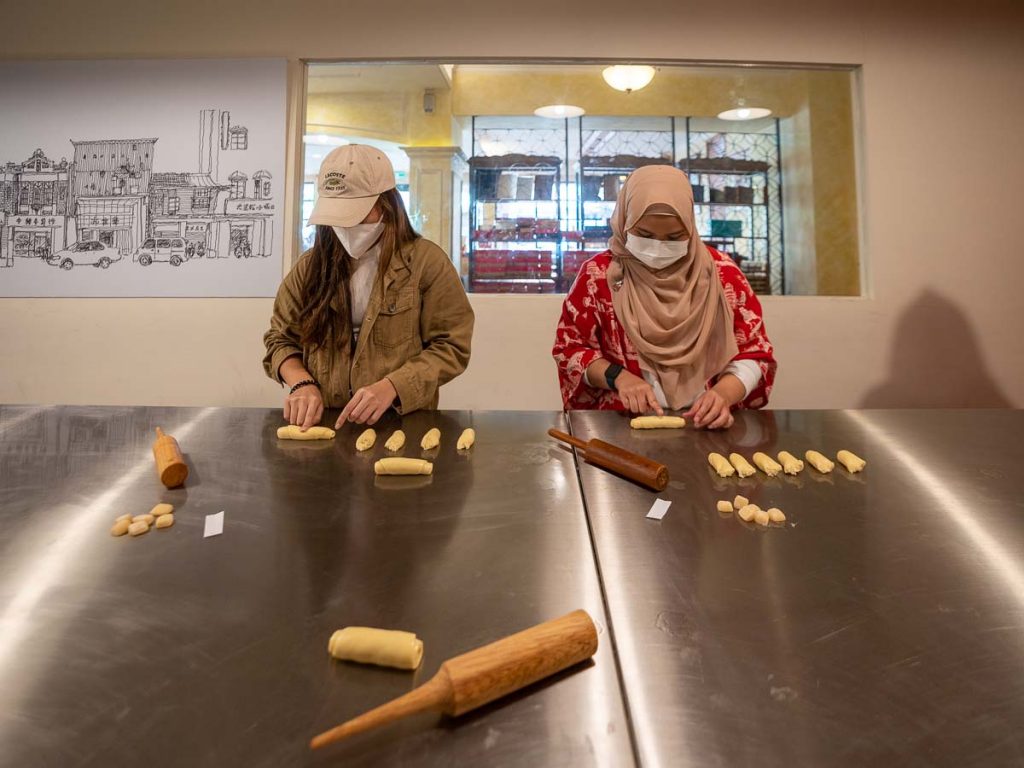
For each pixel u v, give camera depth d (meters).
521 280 2.68
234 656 0.46
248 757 0.36
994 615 0.53
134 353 2.56
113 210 2.54
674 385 1.47
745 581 0.59
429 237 2.70
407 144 2.69
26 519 0.74
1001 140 2.54
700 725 0.39
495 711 0.40
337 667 0.45
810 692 0.42
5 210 2.54
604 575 0.60
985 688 0.43
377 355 1.41
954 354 2.56
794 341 2.57
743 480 0.90
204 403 2.56
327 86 2.64
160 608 0.53
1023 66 2.54
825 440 1.11
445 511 0.77
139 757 0.36
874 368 2.56
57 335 2.56
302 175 2.63
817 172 2.65
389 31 2.54
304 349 1.46
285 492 0.84
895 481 0.89
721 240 2.68
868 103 2.54
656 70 2.65
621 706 0.41
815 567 0.62
